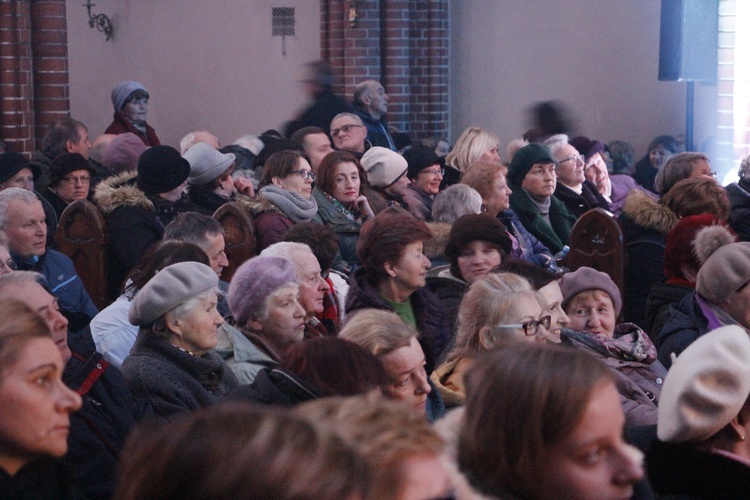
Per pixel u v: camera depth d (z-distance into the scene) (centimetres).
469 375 257
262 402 375
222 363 504
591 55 1719
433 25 1758
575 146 1201
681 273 658
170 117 1936
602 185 1202
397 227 595
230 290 534
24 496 289
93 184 1043
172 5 1916
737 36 1198
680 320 579
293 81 1875
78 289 721
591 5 1716
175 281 488
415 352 423
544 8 1748
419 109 1773
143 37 1931
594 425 241
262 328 525
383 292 604
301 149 1034
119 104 1372
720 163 1231
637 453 259
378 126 1316
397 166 939
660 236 822
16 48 1352
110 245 818
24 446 285
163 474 144
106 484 408
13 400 280
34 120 1392
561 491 242
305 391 373
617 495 245
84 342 455
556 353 249
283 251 593
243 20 1884
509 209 965
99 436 416
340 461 145
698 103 1606
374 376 382
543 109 1512
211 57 1906
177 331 488
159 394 471
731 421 321
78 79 1930
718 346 314
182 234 664
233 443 143
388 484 168
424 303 611
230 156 890
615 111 1709
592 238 862
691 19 1301
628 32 1691
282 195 812
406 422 179
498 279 499
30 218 691
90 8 1925
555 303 551
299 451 143
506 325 483
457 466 252
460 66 1805
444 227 765
